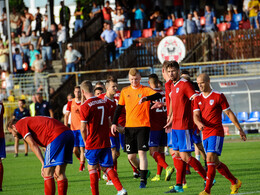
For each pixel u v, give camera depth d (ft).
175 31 230.07
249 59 179.01
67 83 189.26
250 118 174.70
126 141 73.31
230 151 125.59
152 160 116.26
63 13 229.66
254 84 179.93
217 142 61.21
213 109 61.41
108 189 74.69
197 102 62.39
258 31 196.54
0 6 289.33
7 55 224.53
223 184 72.69
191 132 65.82
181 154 66.18
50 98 186.09
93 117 61.87
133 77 71.41
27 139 57.31
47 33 222.28
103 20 235.20
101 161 62.64
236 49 198.18
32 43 224.74
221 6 268.21
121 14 225.56
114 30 229.25
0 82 220.64
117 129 73.92
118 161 119.34
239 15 231.50
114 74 196.44
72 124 103.96
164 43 162.09
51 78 212.23
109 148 62.95
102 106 62.80
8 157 143.43
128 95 72.13
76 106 102.99
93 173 62.18
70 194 71.51
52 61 219.41
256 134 170.81
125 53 202.59
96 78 192.13
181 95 65.05
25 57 221.87
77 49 209.97
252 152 120.67
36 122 57.88
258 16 210.79
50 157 57.16
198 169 66.39
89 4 278.46
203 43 199.21
